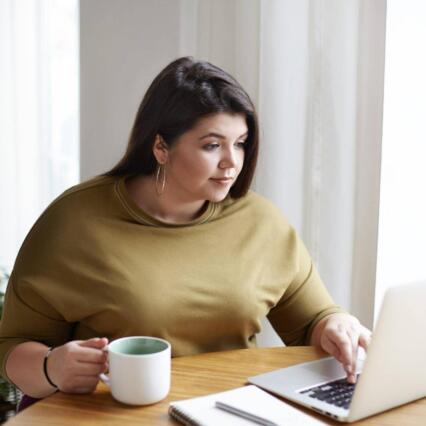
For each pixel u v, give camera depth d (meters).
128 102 2.01
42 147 2.47
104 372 1.05
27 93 2.45
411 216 1.64
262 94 1.75
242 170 1.40
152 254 1.29
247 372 1.14
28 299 1.25
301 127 1.73
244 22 1.78
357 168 1.72
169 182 1.32
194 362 1.18
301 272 1.47
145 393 0.97
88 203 1.32
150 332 1.25
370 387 0.91
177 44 1.93
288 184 1.75
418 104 1.62
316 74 1.71
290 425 0.88
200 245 1.35
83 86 2.05
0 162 2.48
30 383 1.11
